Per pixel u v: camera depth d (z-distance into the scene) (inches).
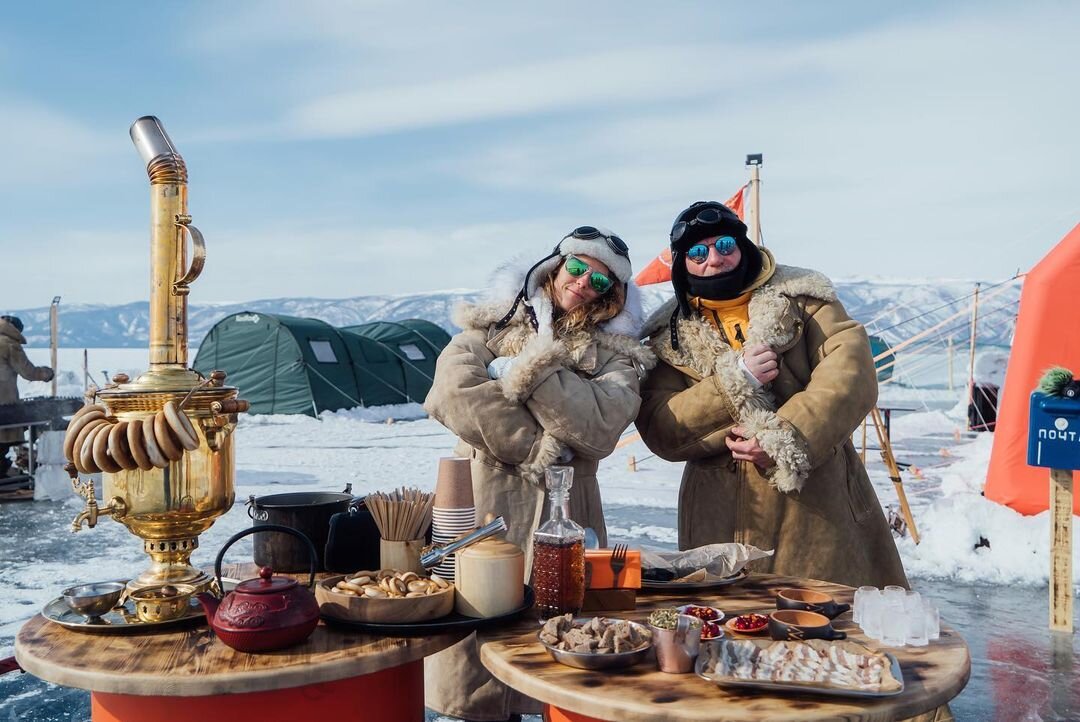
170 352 69.5
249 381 609.3
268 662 57.3
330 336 640.4
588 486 98.4
